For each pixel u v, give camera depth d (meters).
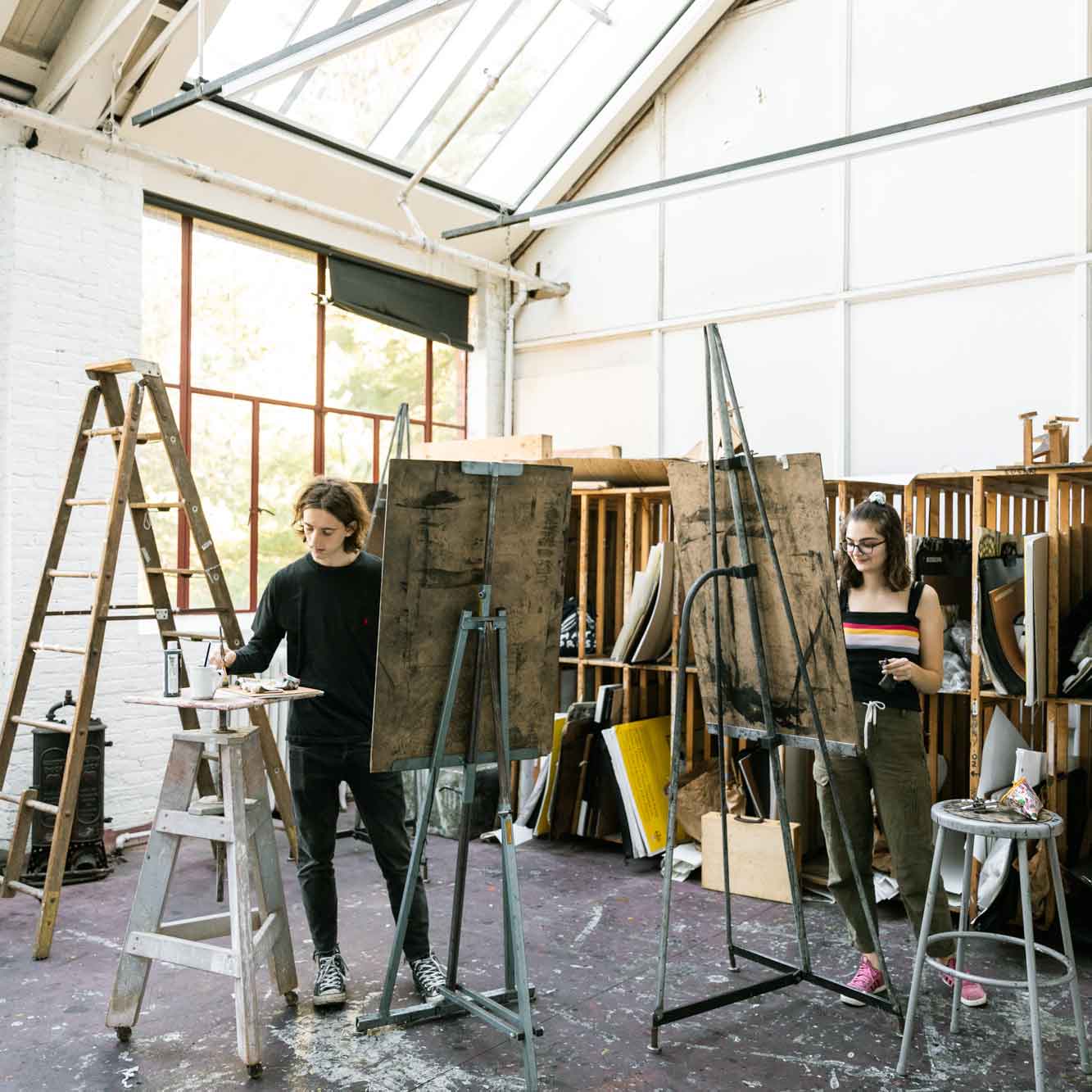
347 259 7.05
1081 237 5.90
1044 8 6.07
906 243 6.54
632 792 4.88
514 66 7.17
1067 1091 2.69
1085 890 3.94
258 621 3.22
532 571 2.99
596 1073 2.79
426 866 4.57
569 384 8.09
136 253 5.62
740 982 3.44
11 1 4.76
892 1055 2.90
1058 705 3.82
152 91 5.53
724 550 3.21
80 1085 2.70
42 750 4.62
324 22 6.08
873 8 6.70
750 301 7.16
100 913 4.15
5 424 5.04
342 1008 3.17
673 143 7.57
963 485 4.51
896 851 3.13
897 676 3.03
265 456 6.61
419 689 2.86
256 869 3.11
